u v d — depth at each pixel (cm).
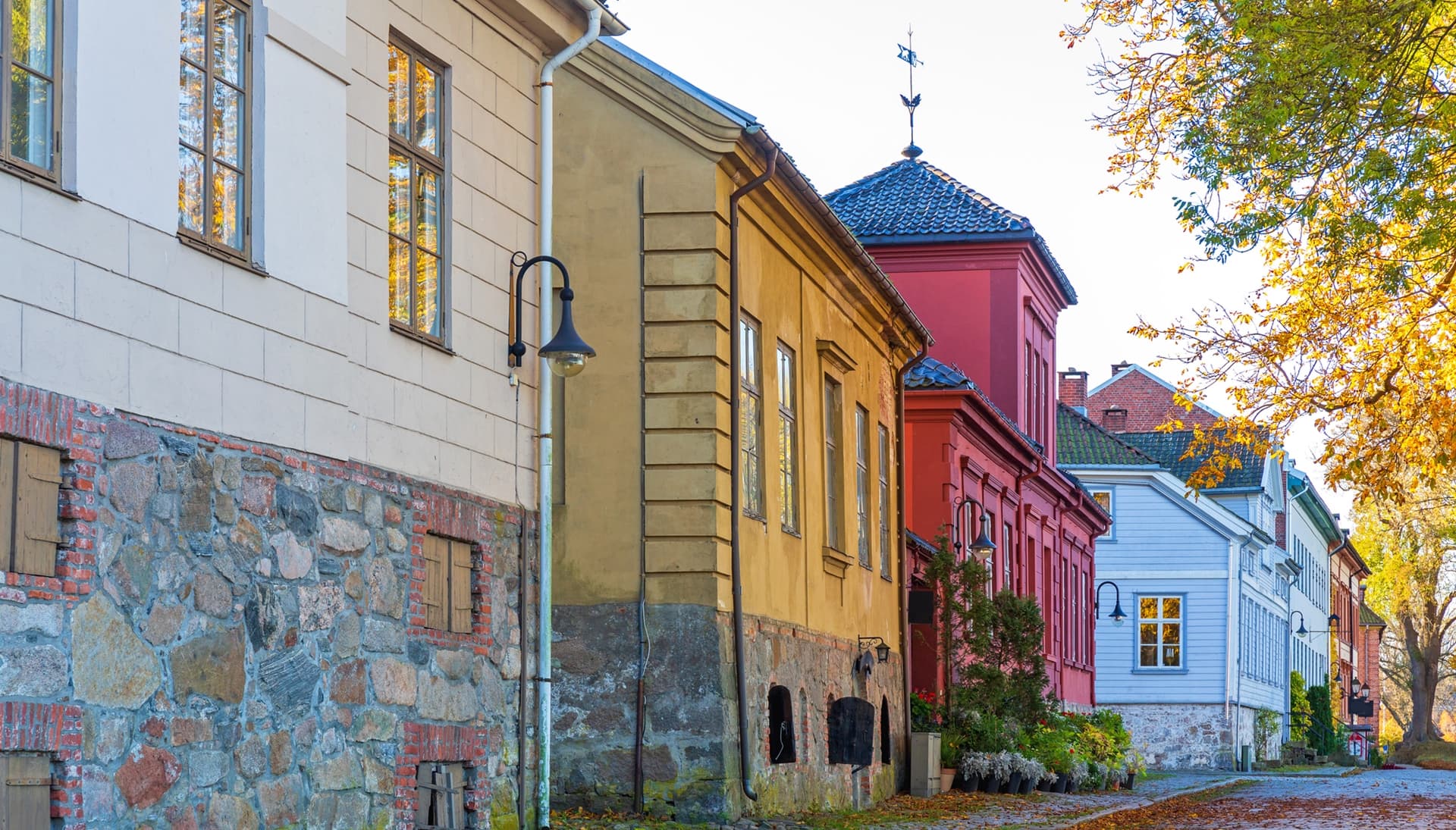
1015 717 2825
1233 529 5528
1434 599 7419
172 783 927
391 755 1145
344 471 1106
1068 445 5675
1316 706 7156
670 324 1647
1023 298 3831
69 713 850
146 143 925
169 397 939
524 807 1329
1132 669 5544
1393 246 1641
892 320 2419
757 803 1692
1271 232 1572
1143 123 1656
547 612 1373
